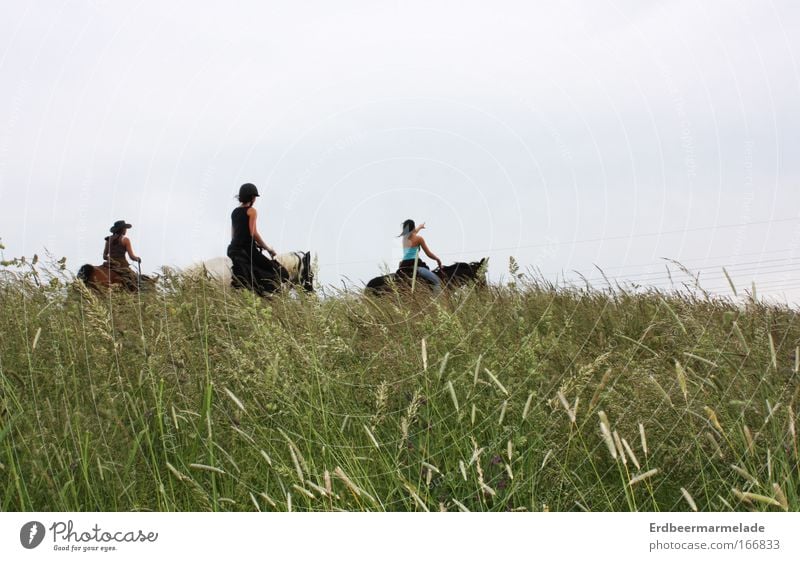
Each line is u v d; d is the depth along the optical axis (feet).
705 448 12.10
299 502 11.38
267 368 12.71
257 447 11.60
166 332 14.21
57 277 16.49
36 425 11.72
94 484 11.18
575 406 11.38
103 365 13.25
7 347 13.79
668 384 13.10
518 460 11.75
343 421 12.61
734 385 12.96
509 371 13.55
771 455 11.41
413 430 12.67
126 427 12.10
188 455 12.01
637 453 12.09
